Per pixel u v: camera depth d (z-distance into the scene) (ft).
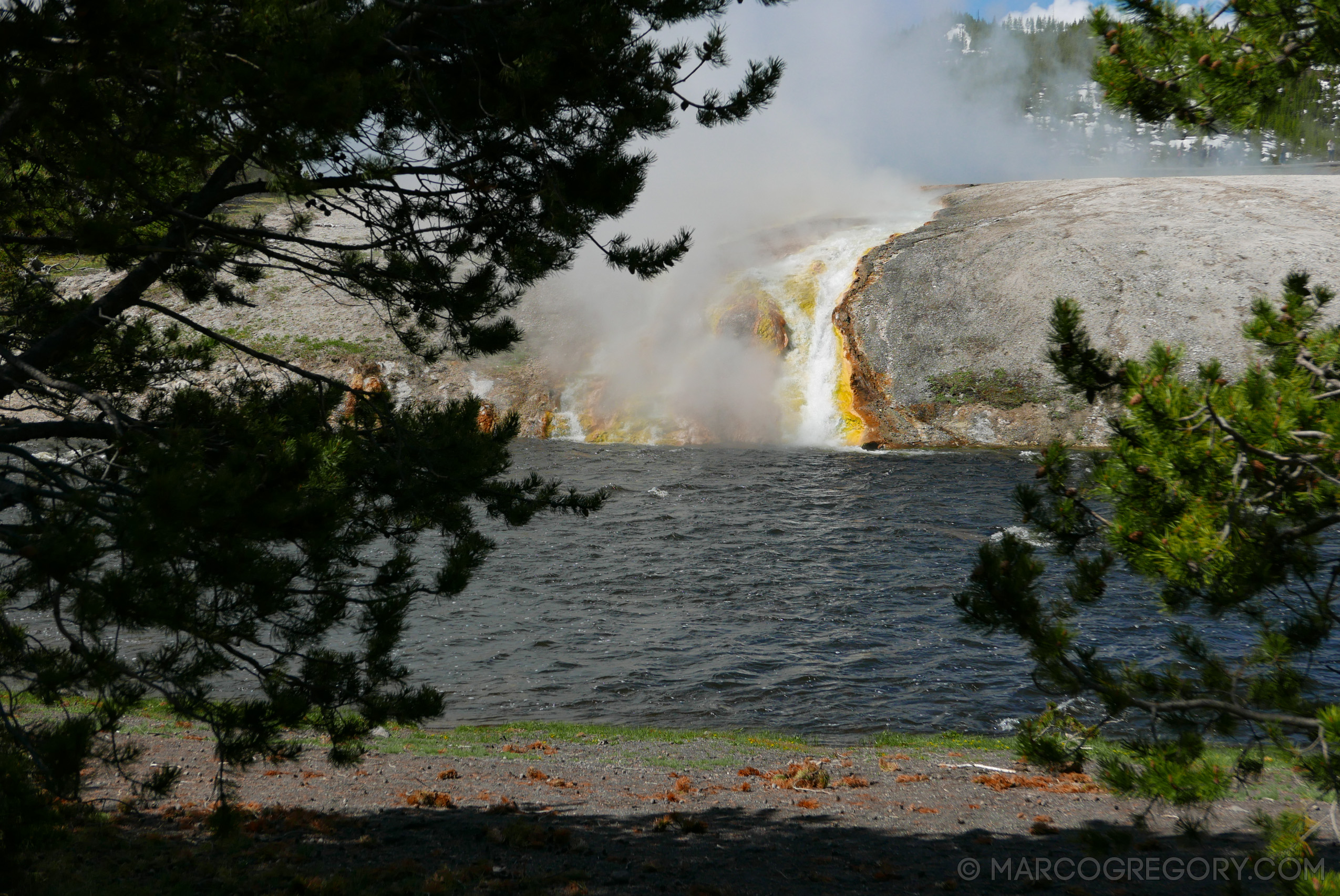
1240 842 26.13
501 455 26.55
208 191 23.20
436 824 27.27
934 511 101.19
